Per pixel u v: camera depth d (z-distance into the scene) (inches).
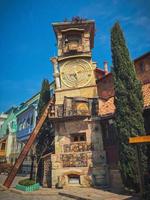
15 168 899.4
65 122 904.9
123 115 681.6
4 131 2278.5
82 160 842.2
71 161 852.6
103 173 811.4
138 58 953.5
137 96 697.0
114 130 814.5
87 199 599.8
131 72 714.2
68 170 846.5
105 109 890.7
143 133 660.7
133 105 681.0
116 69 740.0
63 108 900.0
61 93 967.6
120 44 750.5
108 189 747.4
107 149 831.1
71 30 1029.8
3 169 1691.7
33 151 1031.6
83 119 885.2
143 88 857.5
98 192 694.5
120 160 668.7
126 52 741.9
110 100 944.9
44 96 1102.4
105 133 852.6
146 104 730.8
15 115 2017.7
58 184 821.2
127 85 705.0
